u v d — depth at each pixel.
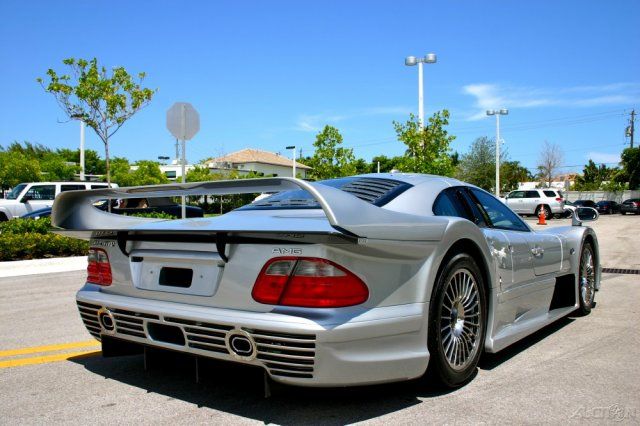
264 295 2.52
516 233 4.01
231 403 2.90
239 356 2.54
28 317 5.34
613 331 4.59
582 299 5.14
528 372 3.45
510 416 2.72
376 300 2.60
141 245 3.02
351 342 2.46
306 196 3.54
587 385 3.20
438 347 2.91
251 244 2.58
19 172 26.75
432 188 3.54
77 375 3.44
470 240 3.19
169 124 9.73
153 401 2.95
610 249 12.27
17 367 3.63
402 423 2.63
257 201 3.75
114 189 3.29
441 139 17.91
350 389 3.10
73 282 7.79
